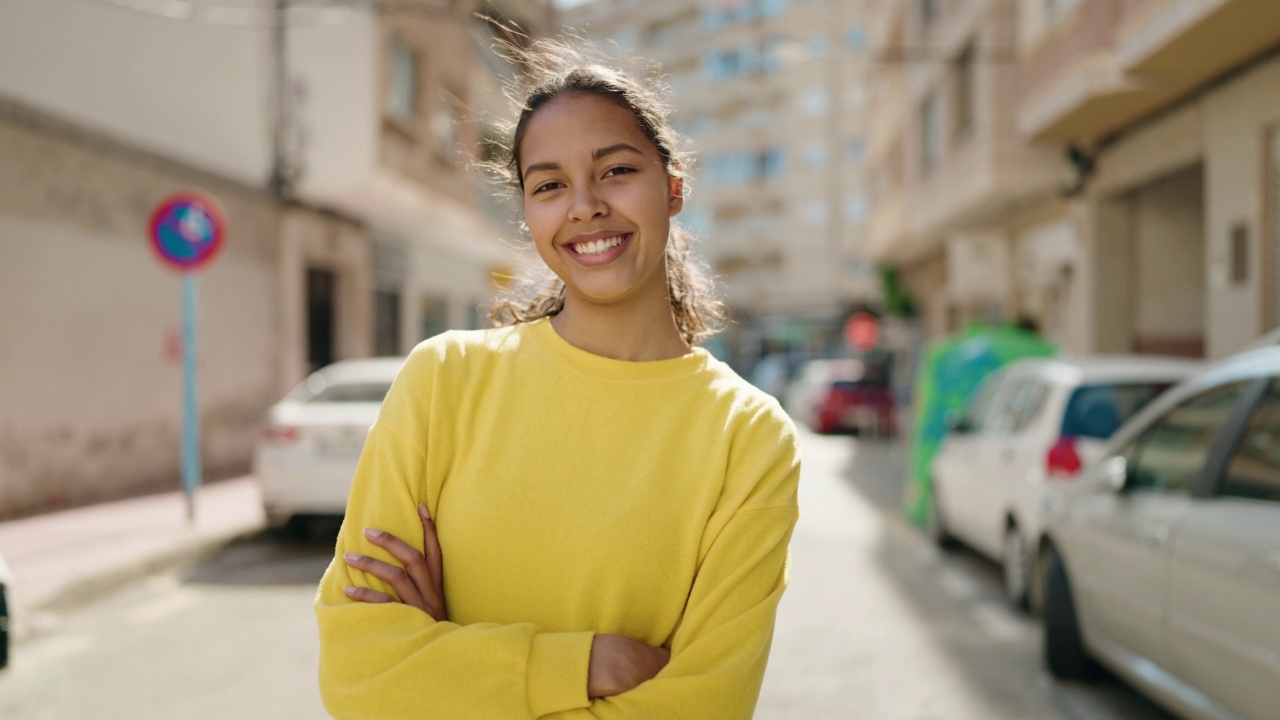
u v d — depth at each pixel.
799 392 27.53
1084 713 4.46
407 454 1.53
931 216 19.06
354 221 17.12
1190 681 3.81
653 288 1.64
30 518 8.91
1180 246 12.77
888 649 5.50
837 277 52.97
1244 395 3.91
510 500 1.50
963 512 7.83
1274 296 9.17
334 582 1.51
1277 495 3.43
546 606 1.49
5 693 4.63
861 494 12.42
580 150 1.55
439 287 22.30
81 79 11.60
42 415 9.50
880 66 25.42
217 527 8.38
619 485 1.52
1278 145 9.17
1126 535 4.34
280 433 8.38
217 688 4.70
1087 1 11.37
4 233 9.02
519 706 1.39
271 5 14.11
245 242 13.53
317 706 4.45
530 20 23.42
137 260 11.11
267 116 14.27
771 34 54.84
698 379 1.61
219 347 12.91
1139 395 6.38
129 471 10.96
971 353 10.05
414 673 1.40
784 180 54.50
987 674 5.05
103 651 5.32
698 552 1.53
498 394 1.58
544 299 1.91
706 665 1.45
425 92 17.48
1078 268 13.66
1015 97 14.49
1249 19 8.40
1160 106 11.14
